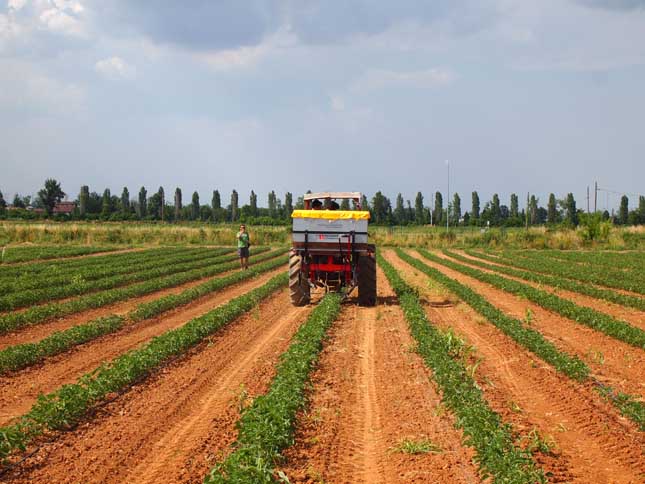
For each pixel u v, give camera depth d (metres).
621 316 19.47
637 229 60.44
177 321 17.83
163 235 56.69
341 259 20.45
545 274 32.91
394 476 7.59
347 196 21.47
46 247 48.66
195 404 10.23
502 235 60.16
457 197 116.94
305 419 9.41
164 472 7.59
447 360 11.85
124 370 11.14
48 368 12.39
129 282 26.64
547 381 11.53
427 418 9.52
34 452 8.15
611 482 7.40
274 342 14.88
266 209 133.12
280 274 30.86
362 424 9.38
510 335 15.40
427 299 22.39
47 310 17.97
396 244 60.25
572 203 114.25
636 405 9.68
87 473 7.56
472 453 8.19
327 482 7.40
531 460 7.46
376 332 16.11
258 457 7.26
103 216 108.50
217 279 26.52
